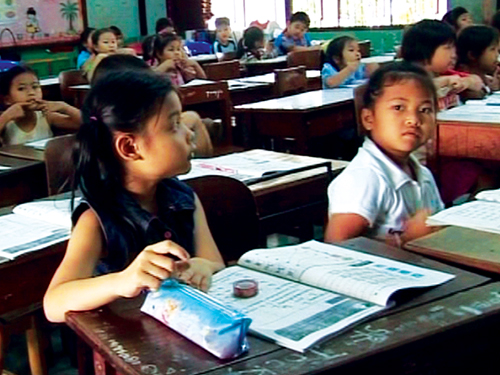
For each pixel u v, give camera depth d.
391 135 1.70
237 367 0.87
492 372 1.02
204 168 2.19
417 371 0.95
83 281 1.10
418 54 3.01
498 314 0.98
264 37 7.64
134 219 1.28
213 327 0.90
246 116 3.77
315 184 2.14
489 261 1.26
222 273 1.18
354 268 1.14
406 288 1.03
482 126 2.56
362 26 8.77
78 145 1.29
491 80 3.41
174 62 5.17
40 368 1.97
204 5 9.01
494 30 3.40
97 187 1.28
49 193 2.24
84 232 1.24
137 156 1.25
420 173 1.78
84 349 1.45
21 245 1.58
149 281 1.02
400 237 1.64
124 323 1.01
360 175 1.68
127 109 1.23
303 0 9.12
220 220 1.69
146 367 0.88
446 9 8.20
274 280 1.13
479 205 1.57
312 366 0.86
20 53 7.54
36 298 1.60
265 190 2.01
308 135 3.61
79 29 8.04
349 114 3.84
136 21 8.73
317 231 2.79
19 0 7.47
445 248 1.34
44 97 5.54
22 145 2.91
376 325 0.95
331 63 4.65
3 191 2.54
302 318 0.98
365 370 0.90
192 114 2.47
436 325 0.94
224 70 5.38
